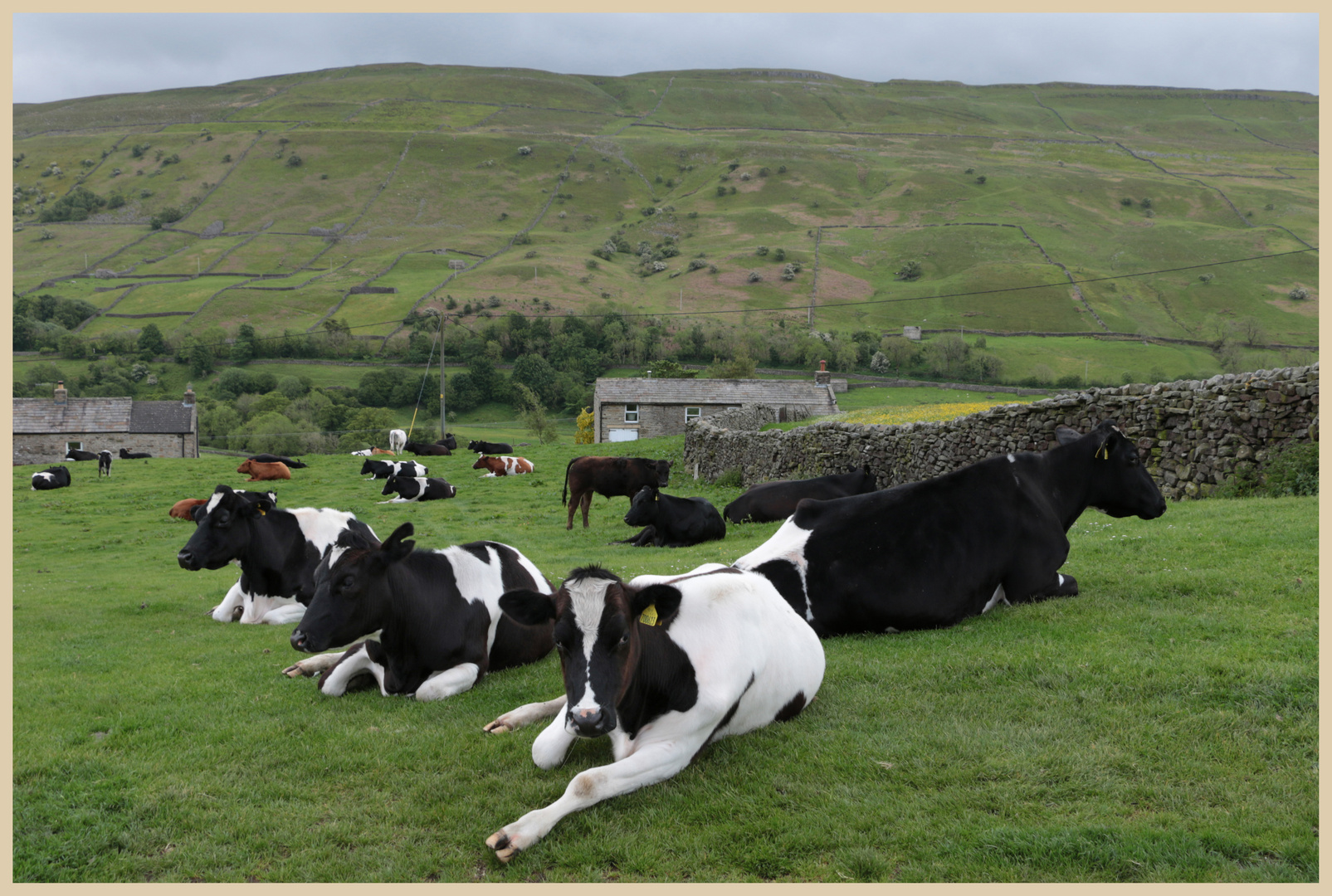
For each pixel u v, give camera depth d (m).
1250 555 8.66
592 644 4.52
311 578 10.74
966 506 7.76
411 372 121.62
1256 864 3.98
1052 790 4.66
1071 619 7.37
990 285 179.50
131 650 9.19
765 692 5.56
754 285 191.12
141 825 4.69
